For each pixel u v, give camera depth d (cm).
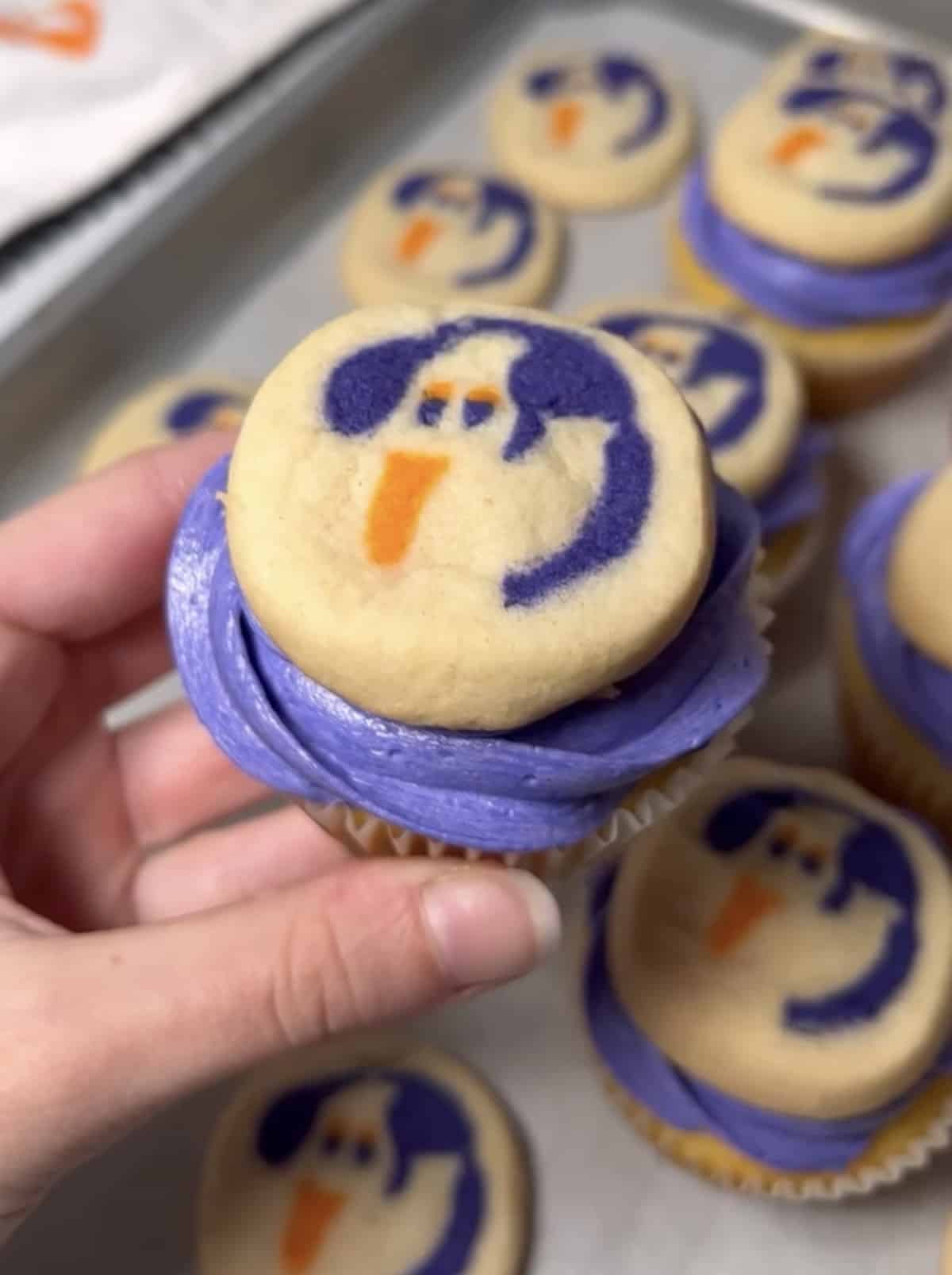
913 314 26
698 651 14
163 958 13
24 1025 13
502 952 14
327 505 13
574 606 12
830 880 19
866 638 21
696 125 32
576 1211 20
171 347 29
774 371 24
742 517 15
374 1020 14
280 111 29
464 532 12
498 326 14
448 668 12
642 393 13
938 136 26
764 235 26
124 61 29
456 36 34
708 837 19
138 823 21
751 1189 19
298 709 13
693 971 18
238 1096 20
